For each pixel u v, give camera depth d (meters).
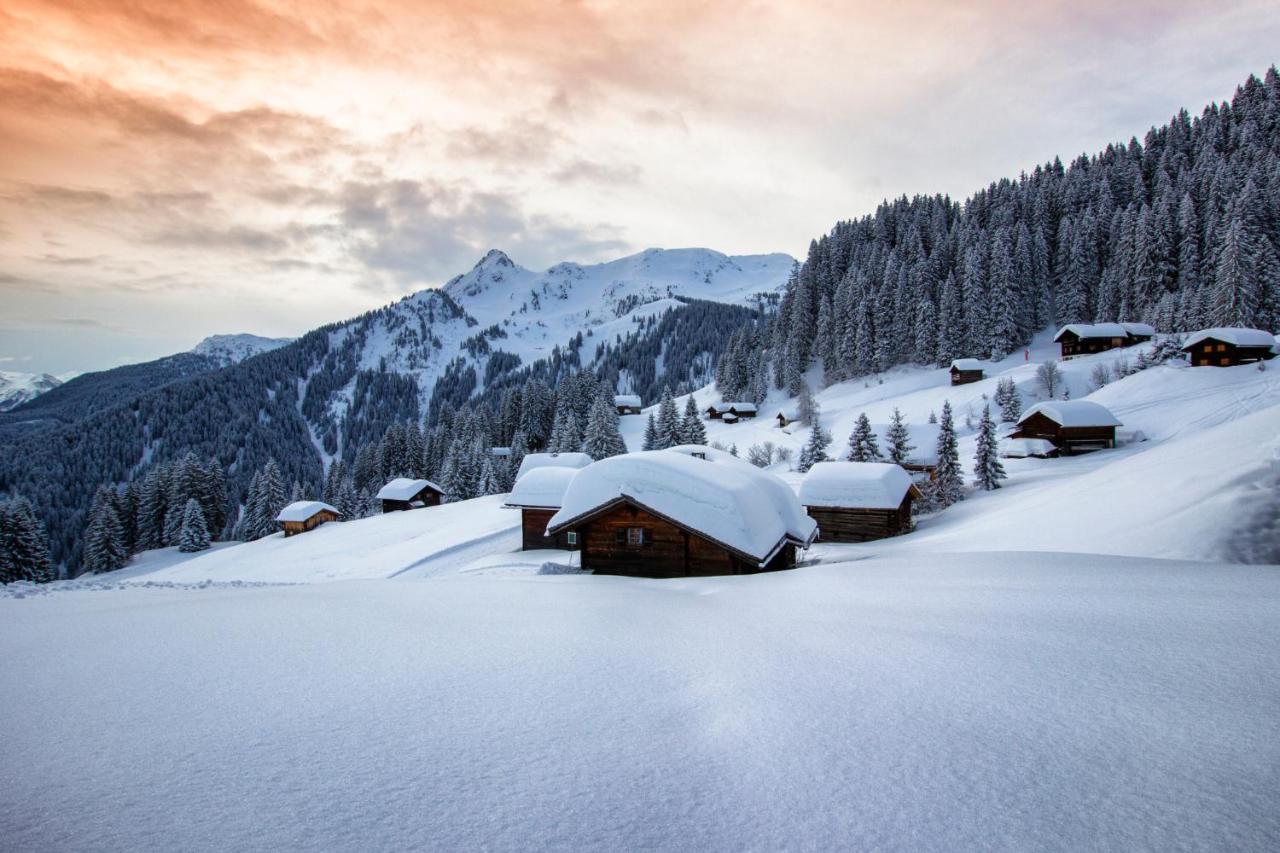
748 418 106.31
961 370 80.44
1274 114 100.69
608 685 4.73
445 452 99.75
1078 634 5.44
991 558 10.82
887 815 2.75
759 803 2.90
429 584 13.42
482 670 5.22
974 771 3.11
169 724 4.08
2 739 3.88
